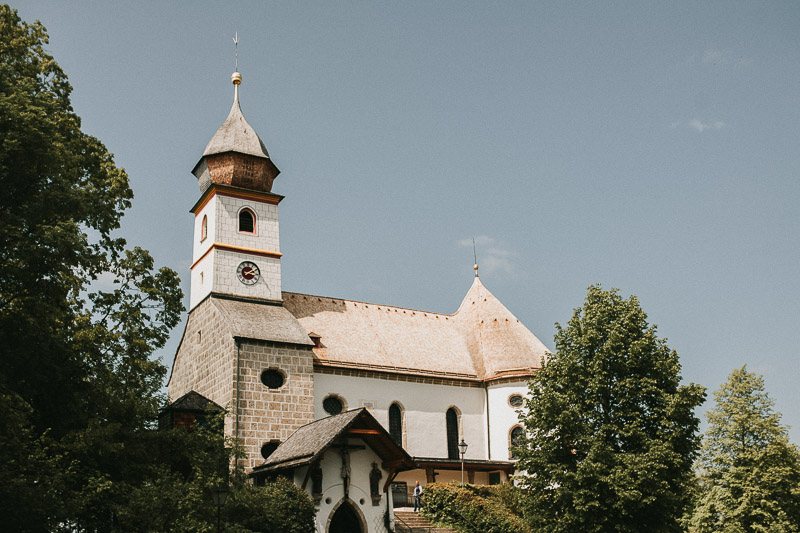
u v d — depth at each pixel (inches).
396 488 2066.9
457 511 1800.0
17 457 1101.7
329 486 1535.4
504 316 2534.5
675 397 1434.5
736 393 2193.7
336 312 2357.3
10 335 1101.7
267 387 1925.4
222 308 2046.0
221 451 1360.7
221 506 1248.8
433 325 2549.2
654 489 1353.3
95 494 1191.6
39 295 1137.4
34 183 1141.1
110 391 1320.1
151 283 1588.3
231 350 1915.6
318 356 2113.7
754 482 2017.7
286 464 1566.2
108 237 1465.3
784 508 1961.1
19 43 1385.3
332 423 1626.5
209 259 2158.0
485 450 2320.4
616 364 1505.9
